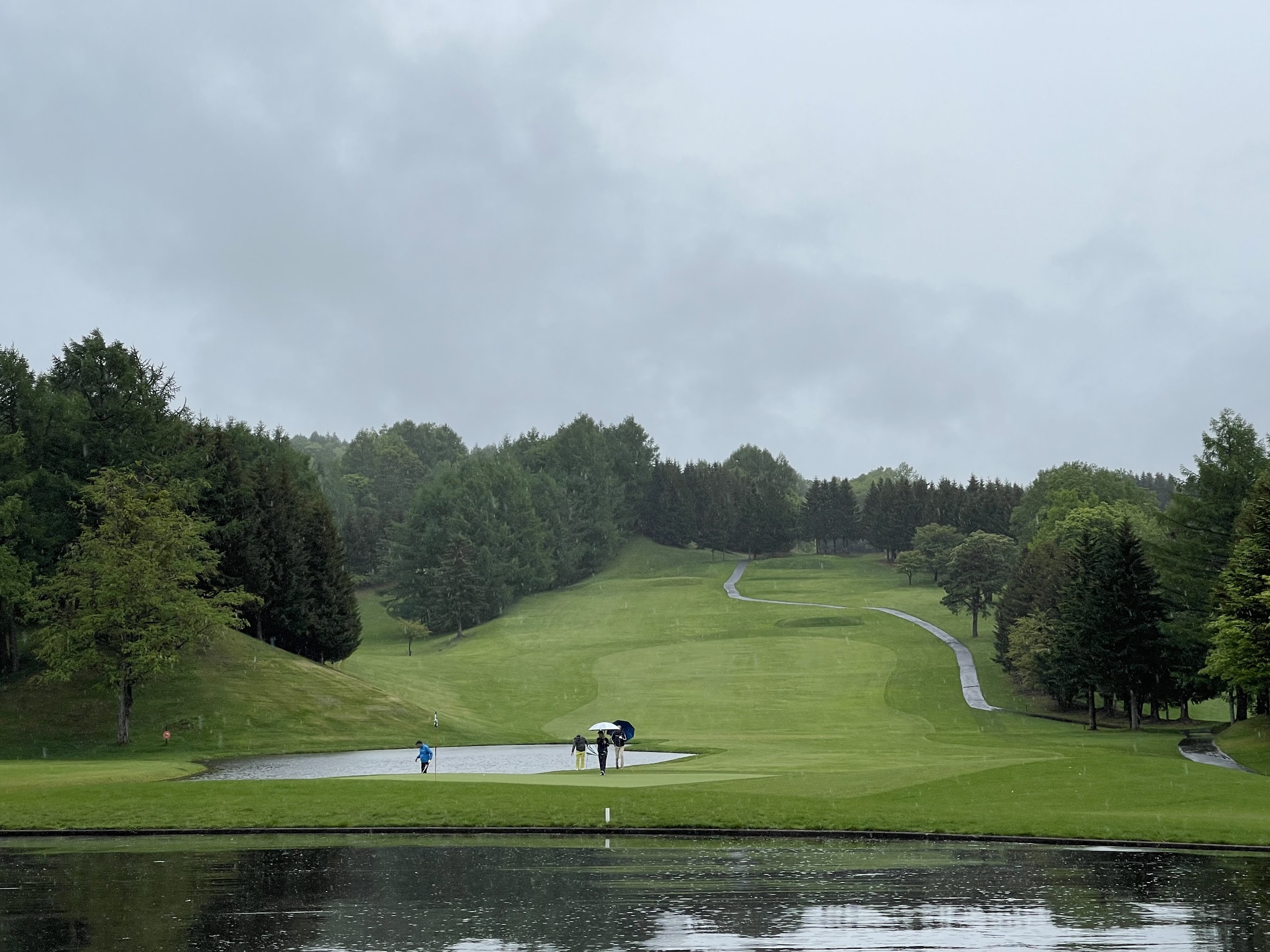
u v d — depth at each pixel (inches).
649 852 1066.1
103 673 2819.9
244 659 3176.7
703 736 2869.1
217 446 3563.0
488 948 695.7
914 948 690.8
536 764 2089.1
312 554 3769.7
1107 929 738.8
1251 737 2380.7
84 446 2967.5
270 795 1375.5
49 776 1772.9
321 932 735.7
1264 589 2224.4
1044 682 3459.6
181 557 2736.2
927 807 1328.7
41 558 2839.6
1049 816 1238.9
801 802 1341.0
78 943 710.5
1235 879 917.8
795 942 705.6
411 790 1416.1
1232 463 2891.2
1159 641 2866.6
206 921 768.9
